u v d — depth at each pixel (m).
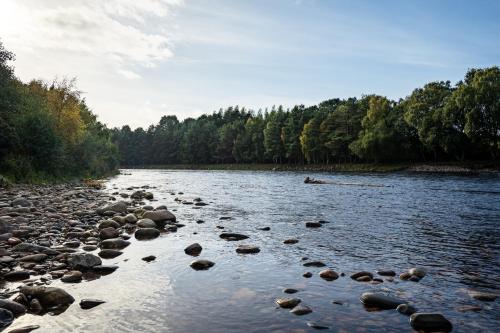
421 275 9.05
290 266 9.88
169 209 21.42
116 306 7.04
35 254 9.86
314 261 10.11
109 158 90.44
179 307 7.04
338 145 100.75
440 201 25.42
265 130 128.38
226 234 13.55
